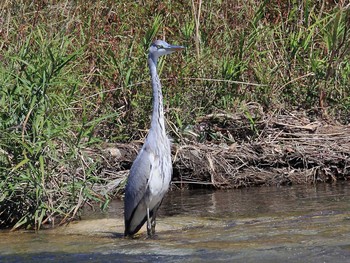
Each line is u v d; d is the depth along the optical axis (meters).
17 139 10.64
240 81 15.16
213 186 13.66
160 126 10.23
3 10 14.62
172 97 14.37
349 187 13.15
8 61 12.81
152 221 10.25
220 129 14.52
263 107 15.19
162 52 10.53
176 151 13.54
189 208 12.02
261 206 11.88
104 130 13.96
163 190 10.23
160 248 9.45
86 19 15.28
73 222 11.20
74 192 11.12
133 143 13.84
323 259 8.57
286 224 10.43
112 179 13.07
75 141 11.52
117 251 9.42
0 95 11.52
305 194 12.70
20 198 11.01
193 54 15.21
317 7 17.08
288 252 8.91
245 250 9.11
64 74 12.40
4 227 11.11
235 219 11.01
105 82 14.38
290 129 14.63
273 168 13.93
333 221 10.45
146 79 14.39
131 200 10.21
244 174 13.76
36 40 13.42
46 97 11.20
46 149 11.02
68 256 9.29
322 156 13.95
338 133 14.52
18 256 9.38
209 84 14.87
